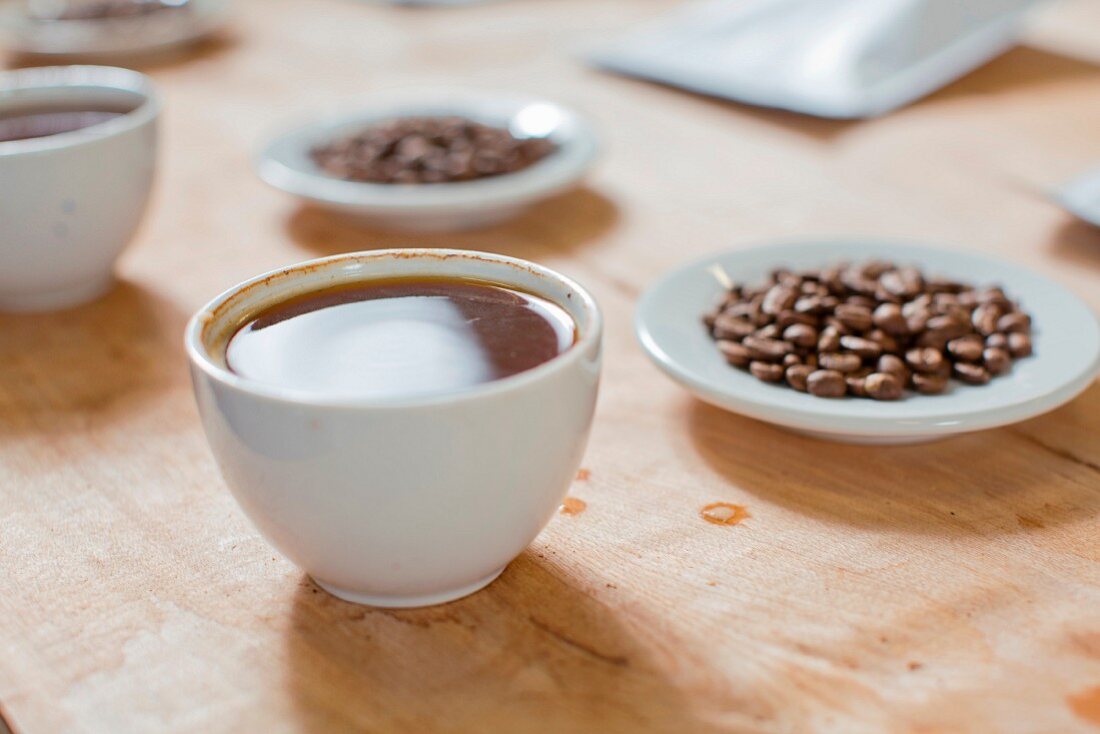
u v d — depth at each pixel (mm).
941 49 778
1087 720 343
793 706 349
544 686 357
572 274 573
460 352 373
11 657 373
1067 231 591
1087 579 386
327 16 1031
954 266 511
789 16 830
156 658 370
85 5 966
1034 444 447
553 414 356
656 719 347
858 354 450
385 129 673
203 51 940
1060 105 729
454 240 613
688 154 699
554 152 657
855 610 377
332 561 367
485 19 998
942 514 415
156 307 559
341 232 622
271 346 377
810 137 714
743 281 512
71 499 436
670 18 947
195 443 462
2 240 530
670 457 447
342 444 343
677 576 392
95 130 538
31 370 516
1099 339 454
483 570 377
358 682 360
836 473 436
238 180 689
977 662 360
